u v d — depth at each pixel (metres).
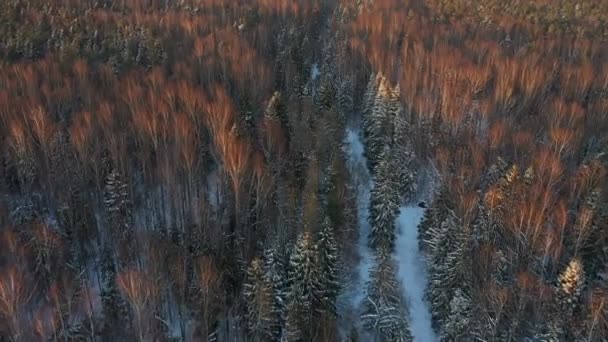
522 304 37.75
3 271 35.25
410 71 70.81
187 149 48.31
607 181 49.25
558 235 41.81
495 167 51.72
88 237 45.59
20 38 72.38
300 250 37.69
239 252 43.34
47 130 49.47
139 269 39.81
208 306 37.94
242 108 62.44
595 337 35.03
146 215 48.19
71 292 37.50
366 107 66.62
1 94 55.03
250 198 47.41
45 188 49.56
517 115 65.94
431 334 42.22
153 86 61.66
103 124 52.28
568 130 54.88
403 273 47.59
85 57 71.19
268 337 36.72
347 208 47.94
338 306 42.41
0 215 43.75
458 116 60.69
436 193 51.53
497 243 44.00
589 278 41.22
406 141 59.53
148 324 36.69
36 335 35.06
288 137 57.72
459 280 40.03
